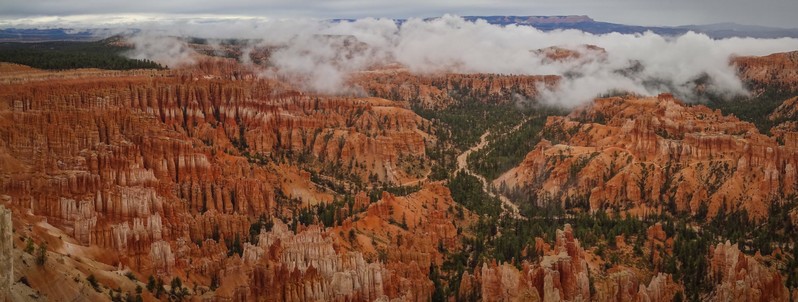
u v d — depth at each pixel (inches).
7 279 3902.6
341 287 5211.6
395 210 7628.0
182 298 5290.4
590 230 7588.6
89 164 6993.1
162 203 6752.0
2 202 5595.5
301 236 5920.3
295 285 5108.3
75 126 7696.9
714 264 6392.7
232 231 7170.3
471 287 5999.0
